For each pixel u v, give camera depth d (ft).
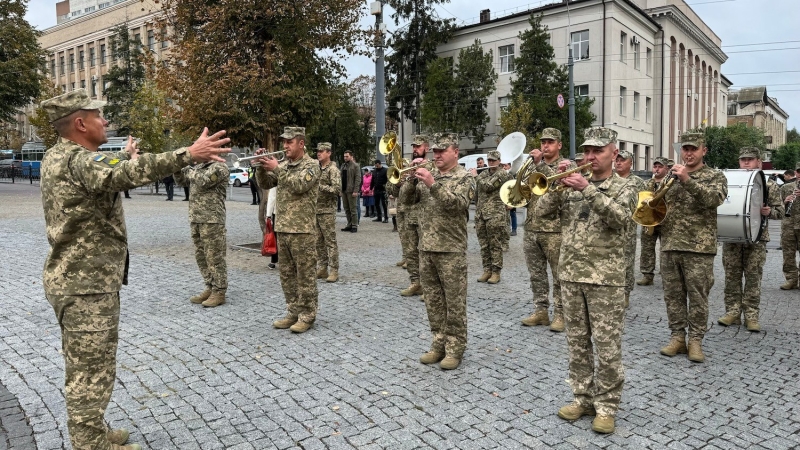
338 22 36.09
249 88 32.89
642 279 30.76
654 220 14.69
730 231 20.43
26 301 24.08
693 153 18.26
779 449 12.33
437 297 17.31
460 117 122.72
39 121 105.09
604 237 13.33
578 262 13.51
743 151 25.68
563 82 112.57
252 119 33.83
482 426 13.34
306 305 20.58
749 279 21.80
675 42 146.72
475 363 17.53
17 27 98.68
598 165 13.66
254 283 28.27
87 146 11.34
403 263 33.40
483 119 126.00
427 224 16.93
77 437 10.85
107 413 13.89
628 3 122.21
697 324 18.17
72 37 202.80
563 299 13.98
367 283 28.91
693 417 13.89
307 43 34.86
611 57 119.03
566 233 14.02
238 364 17.26
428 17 132.67
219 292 24.03
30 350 18.34
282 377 16.26
